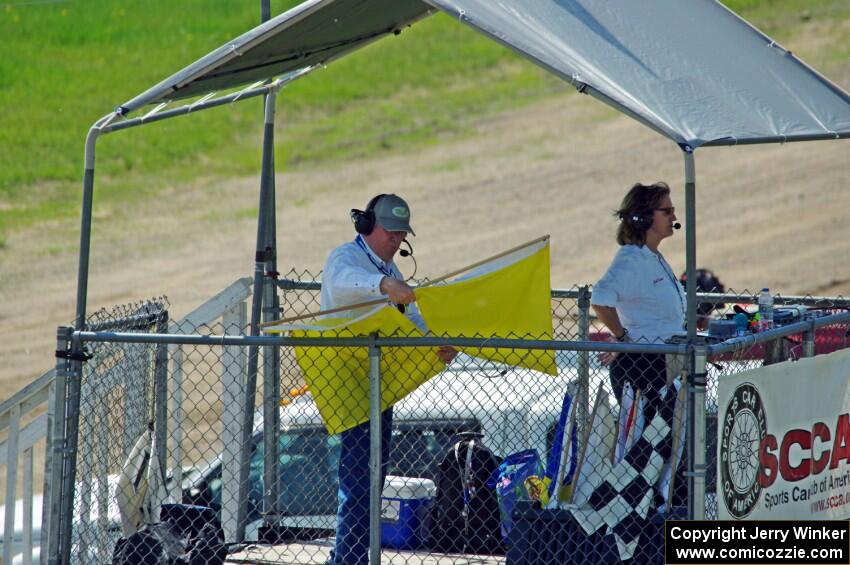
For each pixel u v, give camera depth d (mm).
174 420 26188
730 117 19844
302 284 27766
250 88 26953
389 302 20328
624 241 23766
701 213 83750
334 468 26625
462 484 24297
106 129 21688
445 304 21125
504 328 21562
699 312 31625
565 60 19234
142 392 24266
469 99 106250
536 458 23734
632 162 92375
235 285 26484
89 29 110188
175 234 80688
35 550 31766
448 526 24359
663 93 19953
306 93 106500
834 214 81562
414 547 24484
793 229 79812
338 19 23594
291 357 27234
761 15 112250
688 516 19578
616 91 18875
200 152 94688
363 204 86062
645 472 21141
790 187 86812
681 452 21156
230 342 20453
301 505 26500
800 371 22078
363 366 21656
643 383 22750
